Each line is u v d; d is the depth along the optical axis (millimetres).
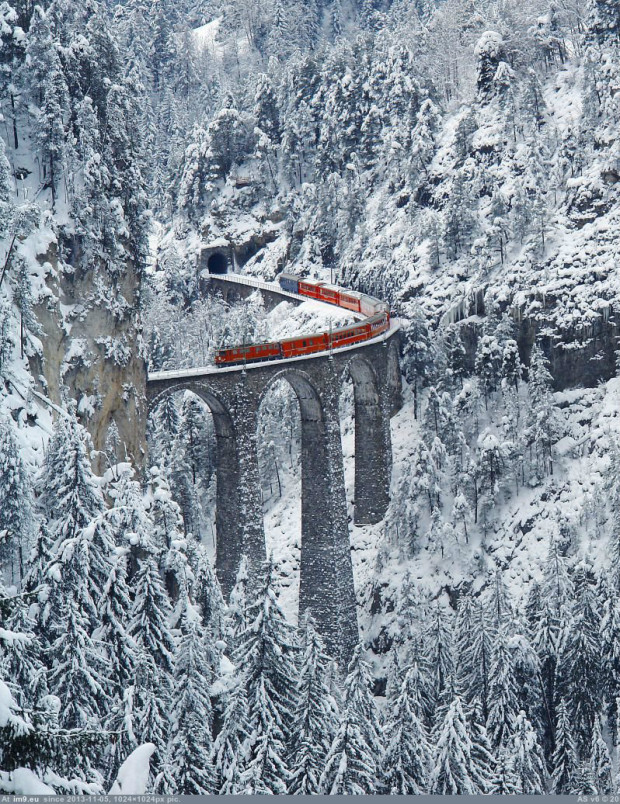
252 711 85750
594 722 143125
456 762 98500
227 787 76438
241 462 193250
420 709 121312
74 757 38406
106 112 178750
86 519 83562
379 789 99062
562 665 149625
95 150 172250
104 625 80562
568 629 150000
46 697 50156
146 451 179500
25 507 91938
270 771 82125
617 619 152625
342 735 90125
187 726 76438
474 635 140000
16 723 35406
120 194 178000
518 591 191750
